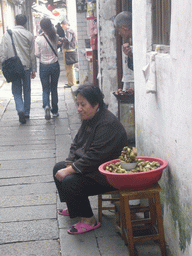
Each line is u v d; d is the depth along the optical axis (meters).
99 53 6.87
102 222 3.65
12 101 9.97
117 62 6.80
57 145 6.16
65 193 3.34
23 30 7.48
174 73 2.67
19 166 5.26
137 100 3.99
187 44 2.38
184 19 2.41
